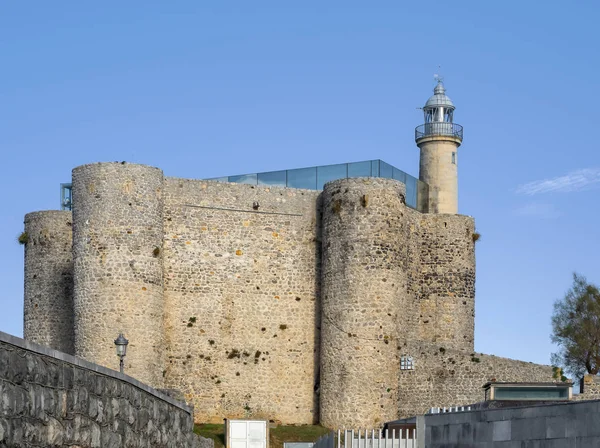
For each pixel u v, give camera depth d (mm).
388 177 65625
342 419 57312
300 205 62031
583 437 20359
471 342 64125
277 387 60281
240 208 61312
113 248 56688
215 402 59688
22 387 16938
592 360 68438
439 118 75562
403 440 28281
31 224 64375
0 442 16125
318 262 61594
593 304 69000
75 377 19141
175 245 60031
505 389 37938
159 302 57969
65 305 63125
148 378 56562
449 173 74250
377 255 58094
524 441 21953
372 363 57438
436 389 59531
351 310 57844
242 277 60875
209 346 59969
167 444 25656
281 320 60906
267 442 52000
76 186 57906
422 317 63562
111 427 20969
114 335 56062
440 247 64188
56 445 18141
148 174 58156
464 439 24000
